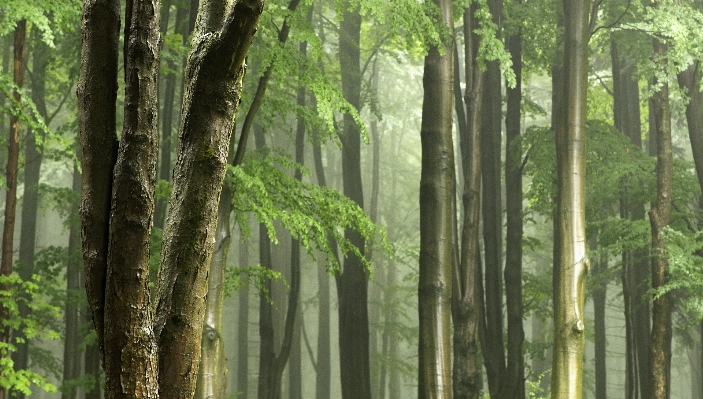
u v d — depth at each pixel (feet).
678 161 51.83
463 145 53.26
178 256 8.16
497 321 51.21
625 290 49.88
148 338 7.71
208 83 8.20
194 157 8.20
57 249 48.88
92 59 8.28
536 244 60.49
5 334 38.14
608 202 55.47
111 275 7.66
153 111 8.10
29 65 85.20
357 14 72.54
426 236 35.29
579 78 37.35
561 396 33.47
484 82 55.88
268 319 63.82
